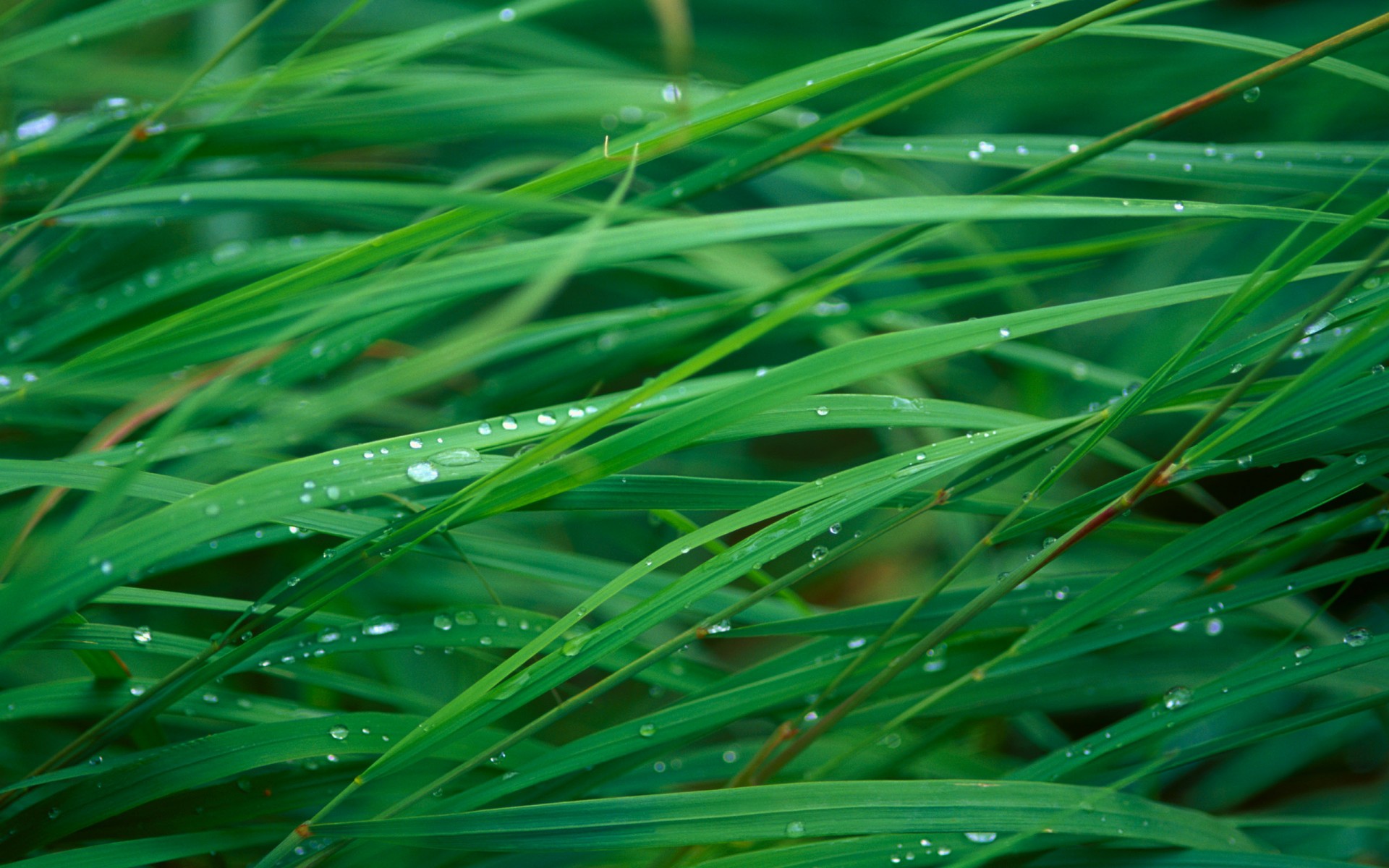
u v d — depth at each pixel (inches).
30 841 25.4
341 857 26.0
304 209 29.0
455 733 25.0
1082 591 26.6
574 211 24.3
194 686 25.2
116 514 26.9
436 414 28.9
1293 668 25.7
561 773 25.5
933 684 26.8
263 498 24.7
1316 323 25.6
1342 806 28.6
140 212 26.6
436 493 26.5
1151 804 25.7
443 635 26.0
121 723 25.2
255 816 26.1
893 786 25.2
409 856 26.2
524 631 26.1
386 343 29.1
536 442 25.9
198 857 26.9
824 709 26.6
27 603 23.6
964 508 26.2
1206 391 26.1
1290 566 27.9
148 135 27.0
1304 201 28.4
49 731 27.6
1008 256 27.8
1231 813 28.7
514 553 26.8
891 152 27.2
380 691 26.8
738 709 26.0
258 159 28.0
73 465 25.5
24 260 29.1
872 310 28.3
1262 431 25.0
